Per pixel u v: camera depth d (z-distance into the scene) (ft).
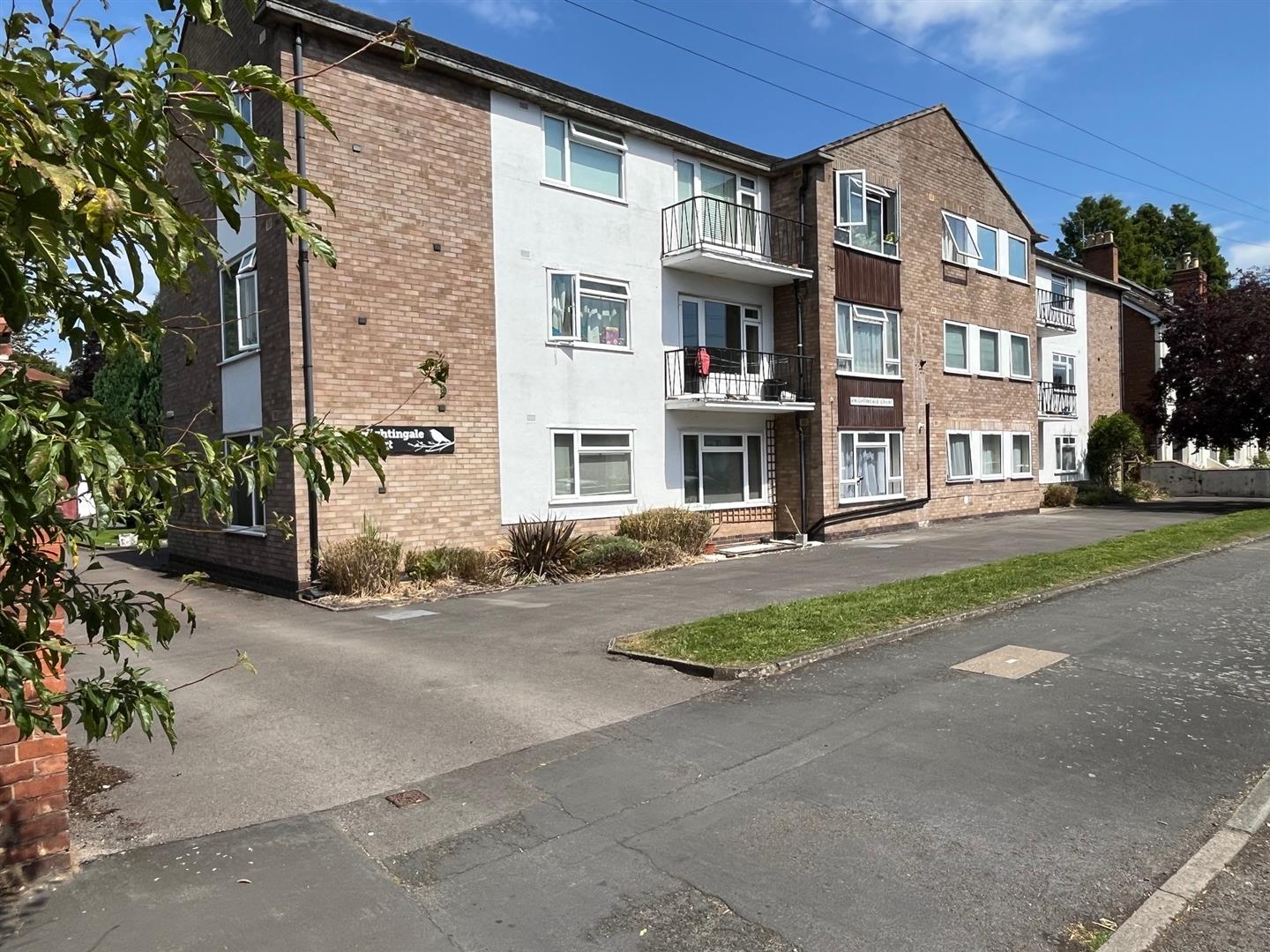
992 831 13.33
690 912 11.16
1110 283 106.32
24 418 6.24
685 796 14.93
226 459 7.58
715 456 59.06
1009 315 81.05
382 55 41.78
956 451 74.08
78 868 12.39
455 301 44.24
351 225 40.60
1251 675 21.72
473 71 44.21
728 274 58.08
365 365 40.86
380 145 41.68
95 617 7.81
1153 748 16.79
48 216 5.92
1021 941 10.41
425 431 42.83
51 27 6.55
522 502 47.06
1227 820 13.62
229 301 45.24
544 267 48.34
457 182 44.47
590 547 45.32
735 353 59.88
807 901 11.37
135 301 7.12
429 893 11.74
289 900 11.53
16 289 6.13
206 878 12.13
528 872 12.32
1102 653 24.09
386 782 15.83
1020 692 20.54
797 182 61.05
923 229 70.59
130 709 7.74
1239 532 53.42
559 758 16.93
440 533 43.32
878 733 17.93
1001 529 65.46
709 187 58.49
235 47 42.93
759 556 52.65
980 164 77.56
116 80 6.41
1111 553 43.98
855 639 25.44
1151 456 113.60
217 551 47.09
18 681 6.71
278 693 21.98
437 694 21.68
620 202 52.54
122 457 6.73
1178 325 90.22
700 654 24.18
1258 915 10.98
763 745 17.40
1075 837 13.09
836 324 61.82
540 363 48.03
